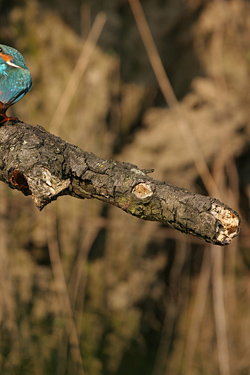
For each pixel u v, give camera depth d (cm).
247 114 1294
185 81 1272
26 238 1166
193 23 1237
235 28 1273
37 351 1161
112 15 1169
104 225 1202
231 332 1288
